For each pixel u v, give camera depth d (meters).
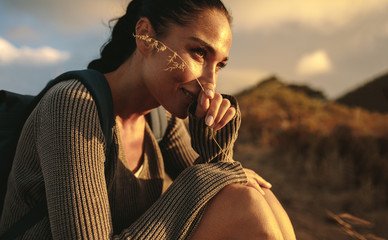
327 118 9.90
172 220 1.08
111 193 1.29
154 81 1.25
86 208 1.01
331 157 5.05
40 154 1.09
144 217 1.09
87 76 1.19
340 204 3.82
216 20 1.19
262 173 5.36
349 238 2.93
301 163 5.54
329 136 5.86
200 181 1.15
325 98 22.22
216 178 1.17
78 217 0.99
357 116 8.20
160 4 1.25
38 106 1.16
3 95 1.33
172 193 1.14
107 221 1.05
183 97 1.25
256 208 1.10
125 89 1.38
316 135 6.22
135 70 1.35
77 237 0.99
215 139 1.33
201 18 1.17
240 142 8.90
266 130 9.38
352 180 4.40
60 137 1.03
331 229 3.14
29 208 1.22
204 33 1.17
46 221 1.17
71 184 1.01
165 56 1.21
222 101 1.31
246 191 1.14
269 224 1.08
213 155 1.33
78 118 1.06
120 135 1.32
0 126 1.29
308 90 22.53
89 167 1.05
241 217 1.10
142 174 1.47
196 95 1.24
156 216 1.08
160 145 1.71
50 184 1.03
